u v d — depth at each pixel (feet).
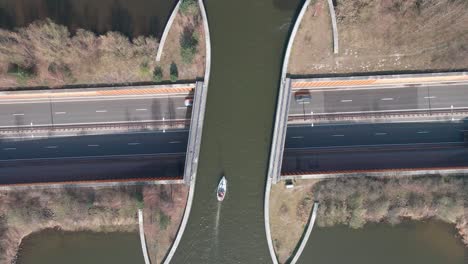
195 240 226.38
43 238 233.14
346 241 226.38
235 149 225.97
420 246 228.02
